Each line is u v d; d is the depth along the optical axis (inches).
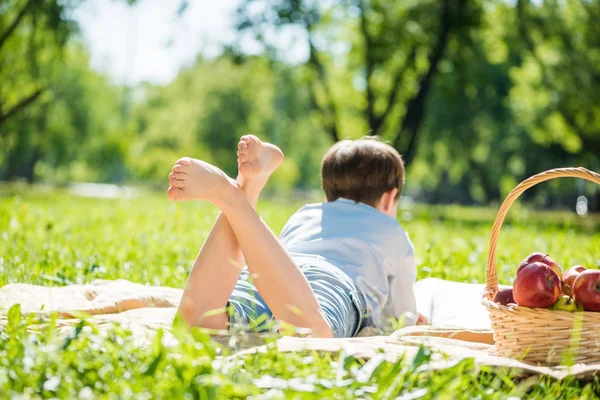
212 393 78.3
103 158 2113.7
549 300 111.7
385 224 146.1
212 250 120.3
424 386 88.7
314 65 1059.9
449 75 1052.5
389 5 971.9
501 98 1359.5
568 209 2011.6
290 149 2117.4
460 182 2064.5
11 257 222.1
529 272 112.7
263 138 1987.0
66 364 86.4
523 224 513.7
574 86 967.0
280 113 1983.3
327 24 1050.7
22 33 837.2
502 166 1556.3
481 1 949.2
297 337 115.6
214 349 95.8
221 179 116.7
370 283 140.1
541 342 111.1
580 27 965.8
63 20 800.3
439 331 136.8
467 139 1375.5
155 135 2032.5
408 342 115.1
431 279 187.5
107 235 325.1
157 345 91.7
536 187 1642.5
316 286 130.6
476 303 166.2
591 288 111.3
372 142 155.2
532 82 1053.2
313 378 85.7
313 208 153.6
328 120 1107.9
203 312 119.1
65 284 188.1
